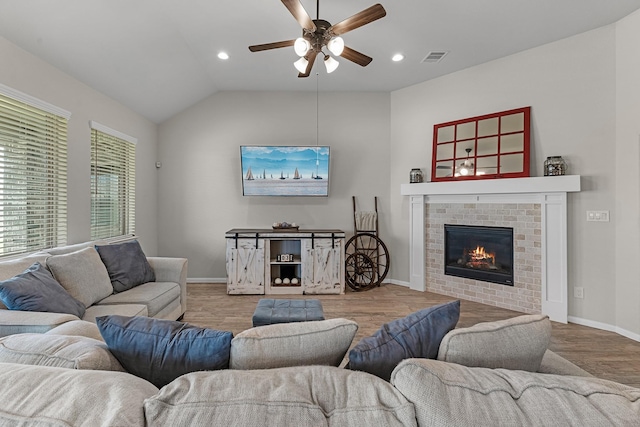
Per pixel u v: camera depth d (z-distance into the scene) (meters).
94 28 2.76
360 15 2.22
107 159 3.74
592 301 3.26
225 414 0.70
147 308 2.59
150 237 4.73
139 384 0.81
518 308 3.70
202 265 4.98
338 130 5.02
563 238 3.37
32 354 0.97
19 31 2.44
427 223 4.55
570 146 3.39
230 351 0.98
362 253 4.80
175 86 4.23
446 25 3.18
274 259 4.66
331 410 0.75
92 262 2.62
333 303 4.02
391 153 5.01
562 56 3.43
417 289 4.63
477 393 0.79
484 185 3.87
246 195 4.88
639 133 2.94
